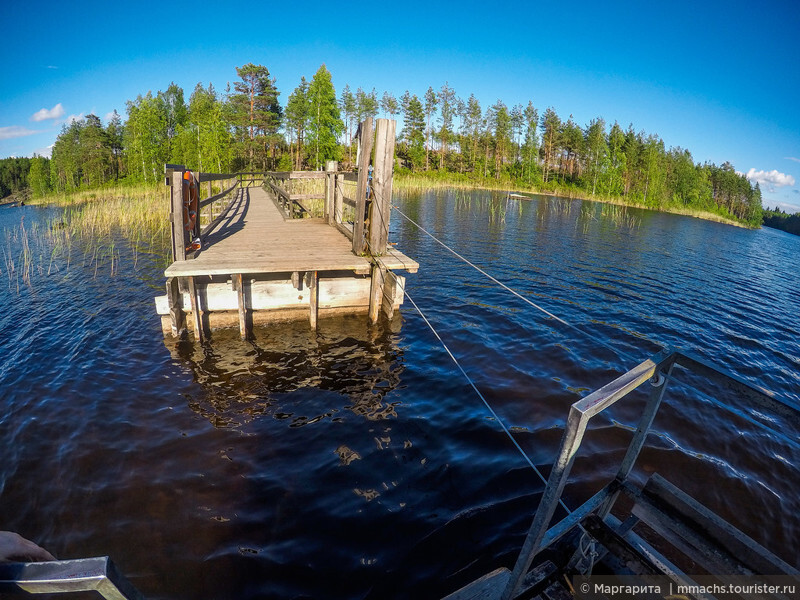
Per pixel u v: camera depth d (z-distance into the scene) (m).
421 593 3.07
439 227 22.09
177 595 3.04
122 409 5.34
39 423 5.03
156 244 15.76
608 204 52.50
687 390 6.23
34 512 3.77
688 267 16.78
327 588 3.11
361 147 7.41
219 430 4.97
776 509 4.07
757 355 8.16
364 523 3.68
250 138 54.53
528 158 69.19
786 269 19.59
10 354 6.80
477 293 10.79
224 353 6.77
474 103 70.12
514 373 6.48
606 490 2.39
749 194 73.44
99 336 7.47
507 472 4.34
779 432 5.32
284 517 3.74
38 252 14.36
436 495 4.02
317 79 50.50
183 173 6.88
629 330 8.81
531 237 20.59
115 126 62.62
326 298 7.75
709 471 4.53
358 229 7.53
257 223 11.02
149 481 4.15
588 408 1.51
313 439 4.82
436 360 6.82
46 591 0.83
